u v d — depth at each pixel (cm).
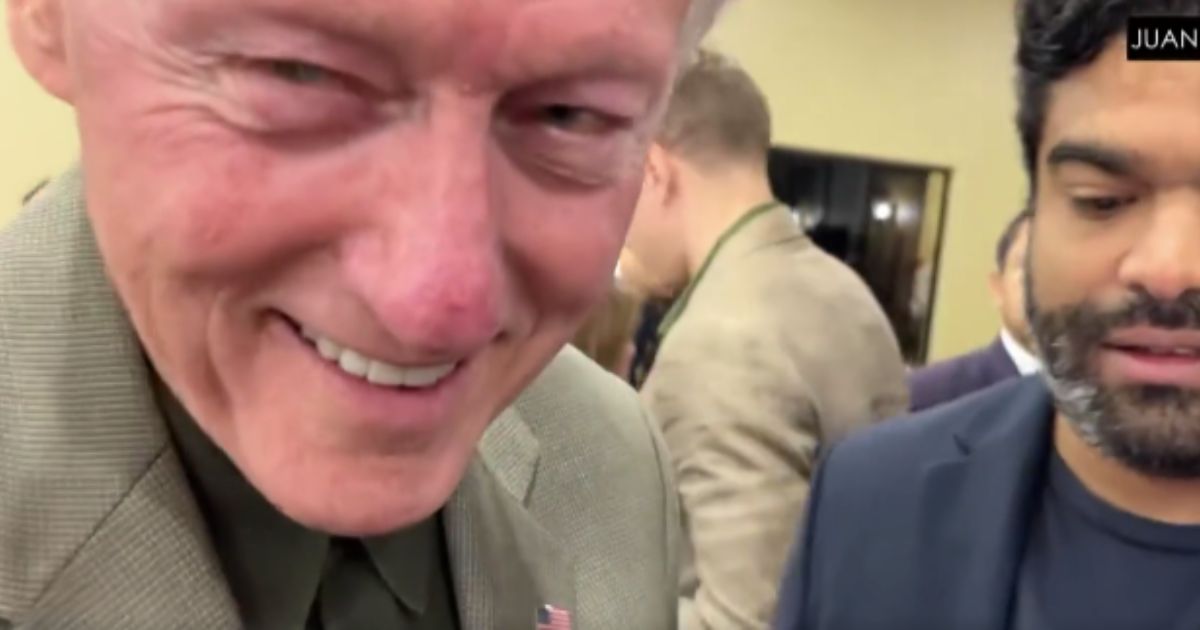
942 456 82
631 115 41
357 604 55
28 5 41
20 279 50
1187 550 69
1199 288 62
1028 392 82
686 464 111
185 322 40
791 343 112
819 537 85
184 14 35
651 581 73
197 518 49
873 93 305
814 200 304
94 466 48
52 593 47
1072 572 73
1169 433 65
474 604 60
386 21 34
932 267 315
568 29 36
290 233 37
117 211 39
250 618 51
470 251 37
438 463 43
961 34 309
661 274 131
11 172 178
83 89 39
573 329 47
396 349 38
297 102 36
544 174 41
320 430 40
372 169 37
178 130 37
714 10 45
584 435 73
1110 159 61
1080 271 65
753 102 126
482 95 36
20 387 49
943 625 77
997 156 314
